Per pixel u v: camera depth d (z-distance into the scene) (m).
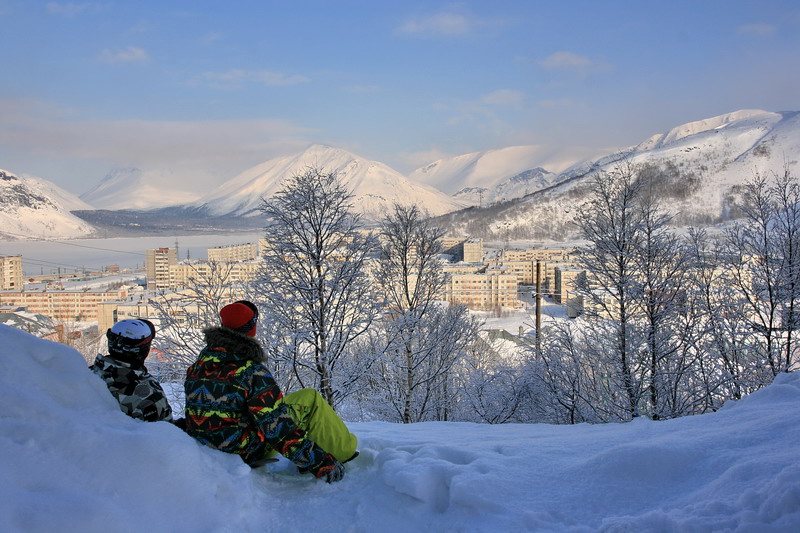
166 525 2.87
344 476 3.86
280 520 3.36
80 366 3.43
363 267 16.16
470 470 3.53
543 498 3.30
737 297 16.47
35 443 2.86
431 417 20.52
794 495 2.57
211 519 3.04
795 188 16.66
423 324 18.88
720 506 2.78
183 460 3.14
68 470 2.83
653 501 3.17
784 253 16.38
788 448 3.33
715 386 15.31
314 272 15.28
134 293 93.81
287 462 4.14
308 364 15.09
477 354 22.47
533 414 18.30
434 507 3.37
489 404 18.58
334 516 3.40
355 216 15.84
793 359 16.58
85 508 2.63
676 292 15.40
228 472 3.46
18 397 3.01
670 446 3.54
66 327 55.50
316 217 15.30
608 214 16.11
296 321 15.03
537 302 19.47
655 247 15.48
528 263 124.38
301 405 4.01
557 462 3.80
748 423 4.02
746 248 16.88
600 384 16.36
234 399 3.72
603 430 5.30
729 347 16.30
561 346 16.56
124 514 2.76
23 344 3.30
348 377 15.64
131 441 3.05
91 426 3.09
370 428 6.83
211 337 3.82
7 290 117.94
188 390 3.80
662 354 15.20
